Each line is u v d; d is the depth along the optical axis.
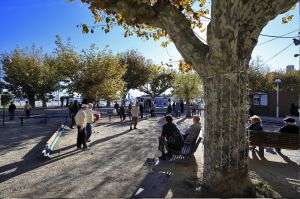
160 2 5.91
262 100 29.30
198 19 9.23
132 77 50.75
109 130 15.93
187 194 5.26
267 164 7.90
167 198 5.07
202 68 5.57
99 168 7.27
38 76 43.59
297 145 8.47
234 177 5.21
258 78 39.97
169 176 6.44
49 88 44.94
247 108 5.41
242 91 5.30
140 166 7.45
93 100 25.62
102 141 11.73
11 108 24.52
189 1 8.82
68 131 15.58
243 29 5.27
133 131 15.41
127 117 27.19
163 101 52.66
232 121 5.23
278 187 5.79
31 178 6.40
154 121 22.62
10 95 43.66
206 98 5.49
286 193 5.41
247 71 5.41
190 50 5.64
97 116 19.83
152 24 6.04
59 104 58.41
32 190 5.61
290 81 43.34
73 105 17.42
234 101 5.23
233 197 5.09
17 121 23.11
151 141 11.72
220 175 5.23
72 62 25.02
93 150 9.71
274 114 28.30
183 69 9.34
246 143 5.37
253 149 9.73
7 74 43.56
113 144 10.97
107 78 25.84
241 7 5.17
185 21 5.78
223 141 5.24
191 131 8.30
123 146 10.52
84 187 5.77
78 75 25.22
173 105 33.12
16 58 43.50
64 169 7.17
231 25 5.06
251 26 5.29
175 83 28.89
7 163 7.82
